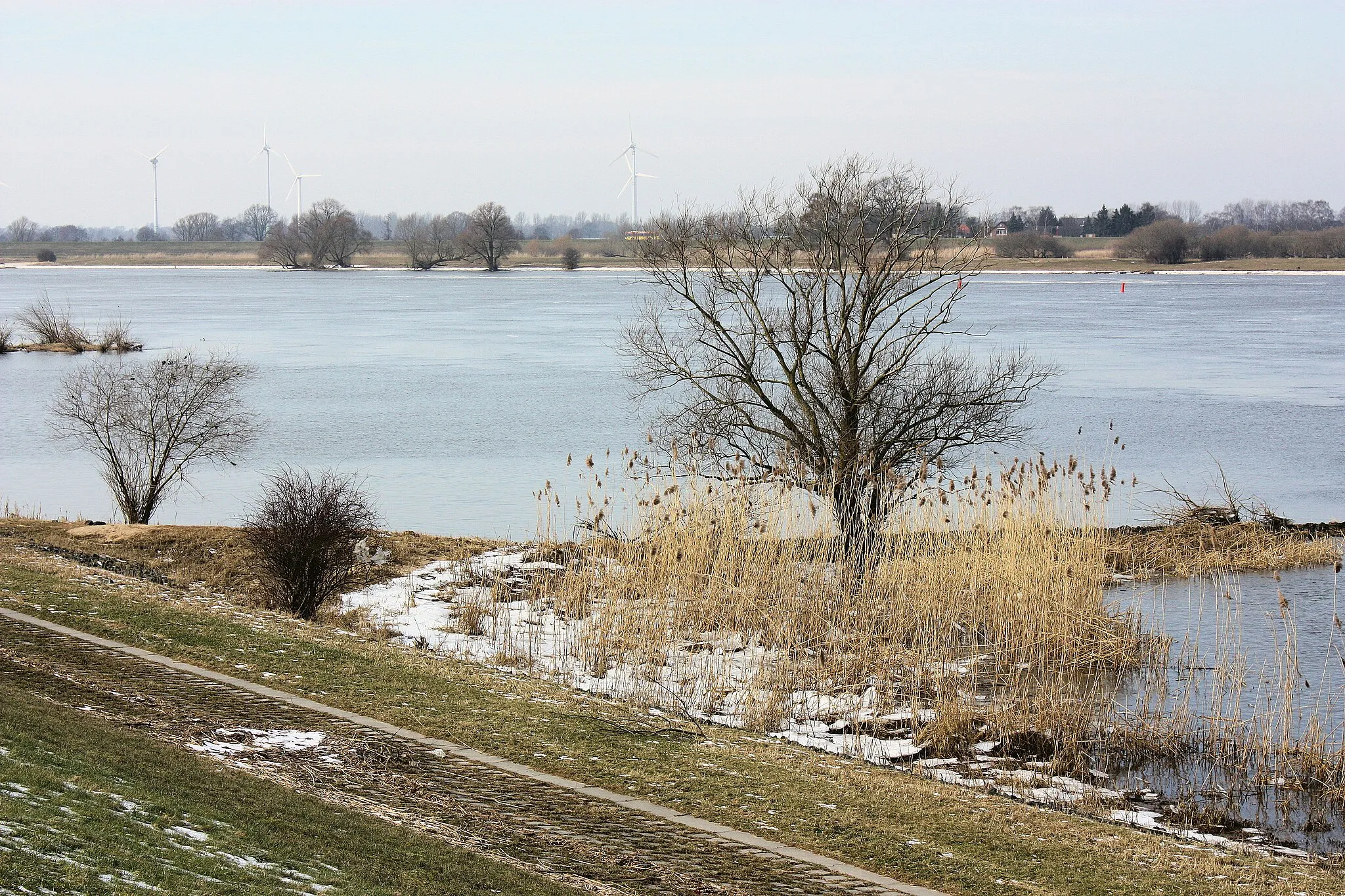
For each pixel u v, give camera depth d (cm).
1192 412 5859
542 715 1802
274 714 1681
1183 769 1895
